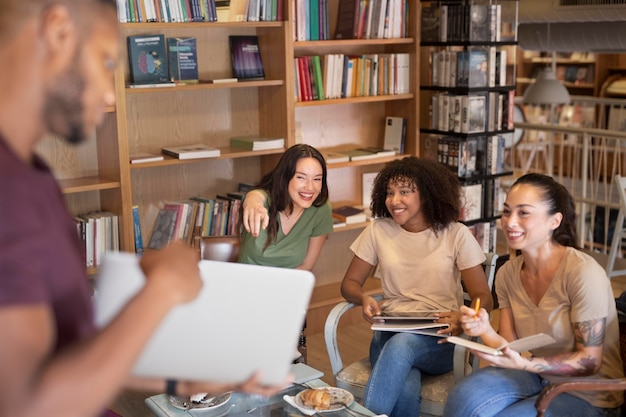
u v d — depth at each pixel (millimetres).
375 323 2791
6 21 826
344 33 4527
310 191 3205
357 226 4605
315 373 2705
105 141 3865
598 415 2326
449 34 4699
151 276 879
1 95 842
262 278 1204
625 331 2570
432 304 2918
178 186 4250
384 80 4684
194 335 1204
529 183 2434
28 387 771
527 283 2520
